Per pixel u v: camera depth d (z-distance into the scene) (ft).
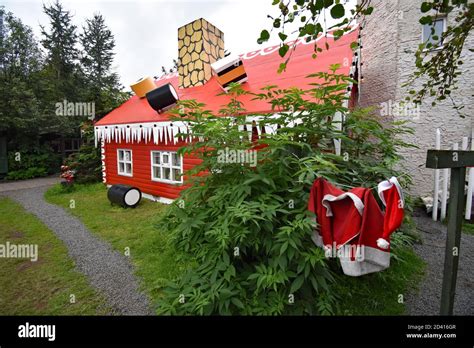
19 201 24.43
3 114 36.83
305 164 6.31
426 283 9.21
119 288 9.55
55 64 59.41
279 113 8.25
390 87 19.69
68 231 15.79
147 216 18.24
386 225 5.29
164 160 21.65
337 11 4.90
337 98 7.66
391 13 19.52
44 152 43.01
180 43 23.66
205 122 7.67
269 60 19.31
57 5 63.93
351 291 8.44
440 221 15.40
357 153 10.55
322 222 6.09
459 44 6.74
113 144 26.66
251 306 6.66
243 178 7.15
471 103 17.03
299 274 6.65
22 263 11.71
